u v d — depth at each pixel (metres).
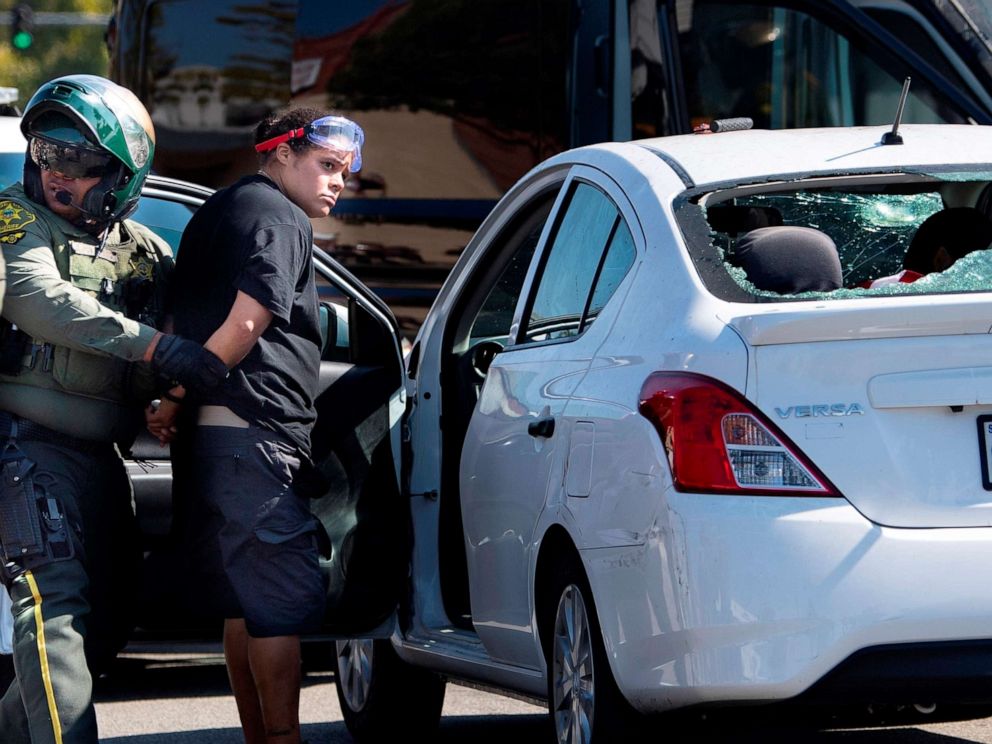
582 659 11.35
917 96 22.75
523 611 12.35
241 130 27.56
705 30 22.97
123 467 12.30
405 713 15.41
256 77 27.34
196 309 12.20
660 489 10.03
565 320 12.59
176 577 13.03
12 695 12.17
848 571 9.48
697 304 10.48
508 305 15.12
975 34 22.77
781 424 9.73
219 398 12.14
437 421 14.75
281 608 12.25
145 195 14.52
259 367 12.16
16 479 11.45
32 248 11.47
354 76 25.89
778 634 9.52
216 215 12.38
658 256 11.19
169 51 28.62
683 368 10.13
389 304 25.45
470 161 24.66
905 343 9.73
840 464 9.65
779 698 9.58
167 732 16.25
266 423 12.19
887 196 12.76
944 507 9.60
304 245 12.35
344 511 13.59
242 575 12.23
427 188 25.08
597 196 12.66
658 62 22.86
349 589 13.55
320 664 20.62
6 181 16.03
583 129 23.30
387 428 13.88
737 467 9.74
